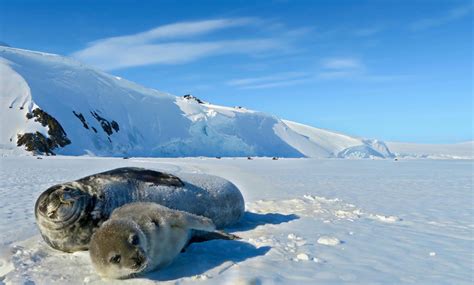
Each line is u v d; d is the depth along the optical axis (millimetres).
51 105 47594
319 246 4676
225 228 5836
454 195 10727
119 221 3674
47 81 52188
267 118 76250
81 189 4727
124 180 5062
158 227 3836
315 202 8383
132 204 4191
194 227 4102
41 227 4453
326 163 35000
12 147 40625
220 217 5727
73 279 3566
